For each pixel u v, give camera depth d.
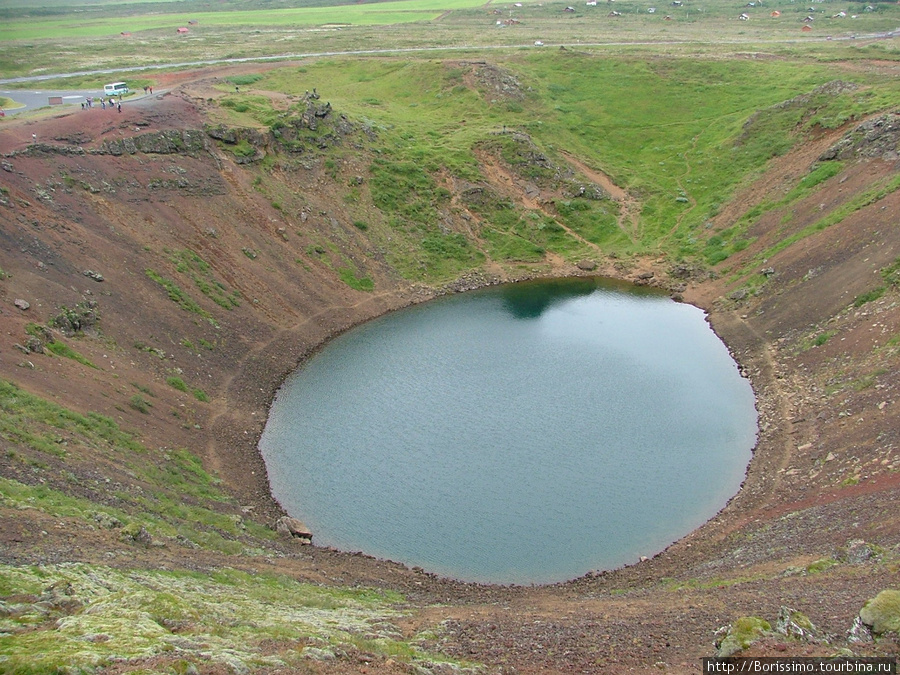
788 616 19.20
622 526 36.78
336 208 76.06
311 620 21.80
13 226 50.72
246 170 72.94
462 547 35.34
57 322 45.38
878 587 21.27
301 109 81.06
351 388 52.31
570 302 70.75
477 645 21.30
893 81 84.69
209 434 44.44
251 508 37.69
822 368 49.09
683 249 77.69
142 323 51.12
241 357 54.78
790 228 70.44
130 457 36.38
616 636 21.45
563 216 84.50
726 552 32.34
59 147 61.12
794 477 38.31
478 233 81.12
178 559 26.03
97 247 55.00
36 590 19.31
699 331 62.69
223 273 62.06
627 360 56.72
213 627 18.88
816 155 77.50
